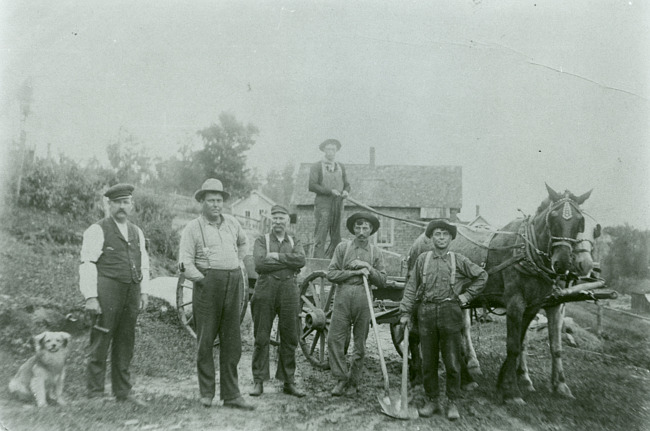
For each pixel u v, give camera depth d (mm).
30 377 4762
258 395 5320
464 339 6387
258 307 5316
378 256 5562
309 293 6848
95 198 10234
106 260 4871
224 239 5031
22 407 4609
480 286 4840
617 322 9039
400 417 4754
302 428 4469
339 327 5402
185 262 4824
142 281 5141
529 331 9156
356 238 5590
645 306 9023
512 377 5250
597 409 5102
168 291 8438
